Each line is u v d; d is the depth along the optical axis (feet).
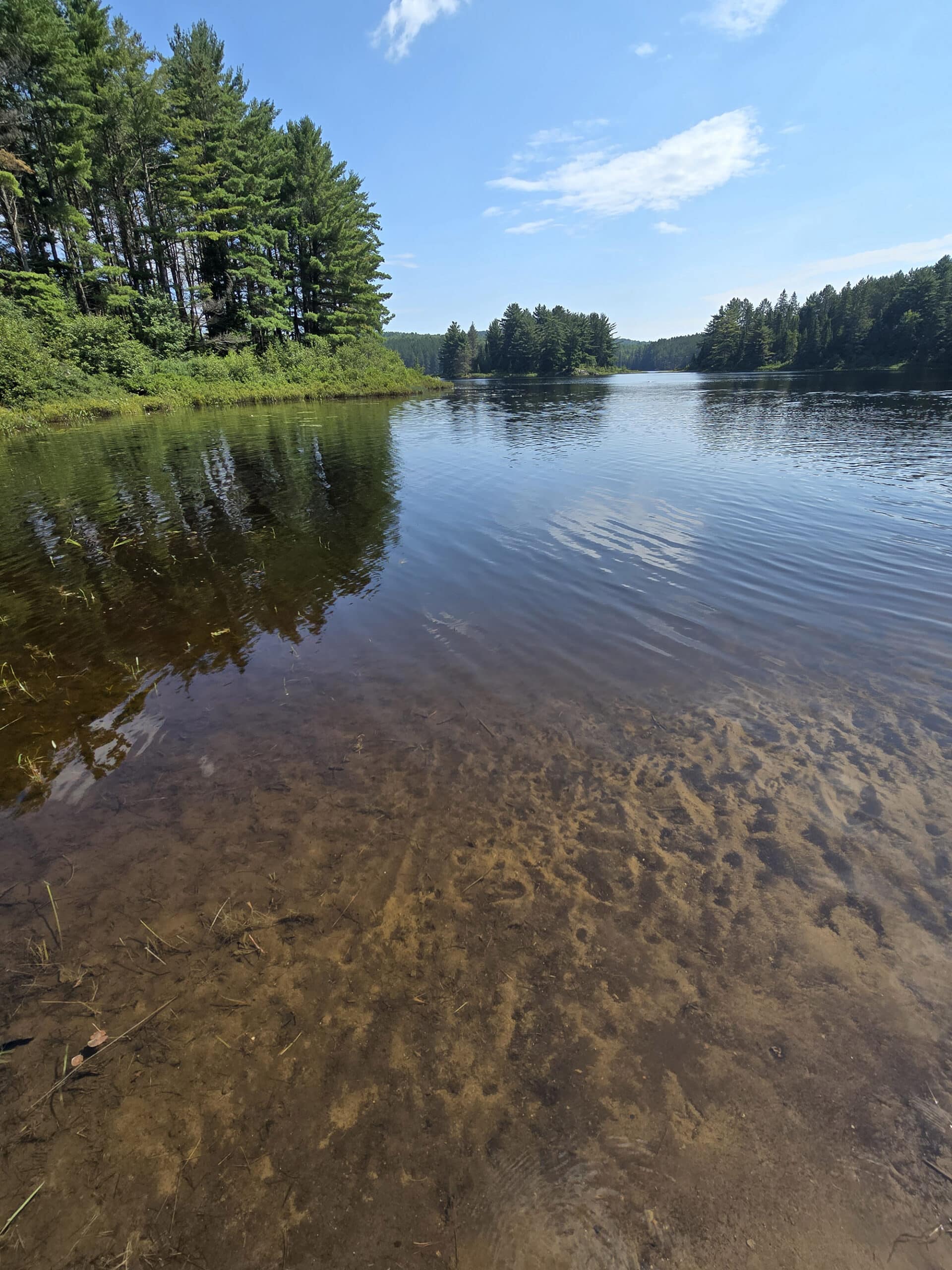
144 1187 6.00
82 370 88.84
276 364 125.18
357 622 19.12
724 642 17.02
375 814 10.96
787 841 10.04
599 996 7.74
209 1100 6.72
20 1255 5.54
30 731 13.80
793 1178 5.93
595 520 29.66
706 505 31.91
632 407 97.09
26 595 22.20
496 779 11.78
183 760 12.64
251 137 124.06
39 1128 6.53
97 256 104.27
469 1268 5.37
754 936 8.46
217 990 7.93
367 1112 6.57
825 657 15.99
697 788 11.36
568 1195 5.86
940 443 49.21
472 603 20.29
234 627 19.03
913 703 13.74
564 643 17.22
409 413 88.38
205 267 130.21
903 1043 7.08
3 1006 7.78
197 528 30.12
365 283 152.15
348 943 8.56
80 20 93.35
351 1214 5.76
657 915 8.85
